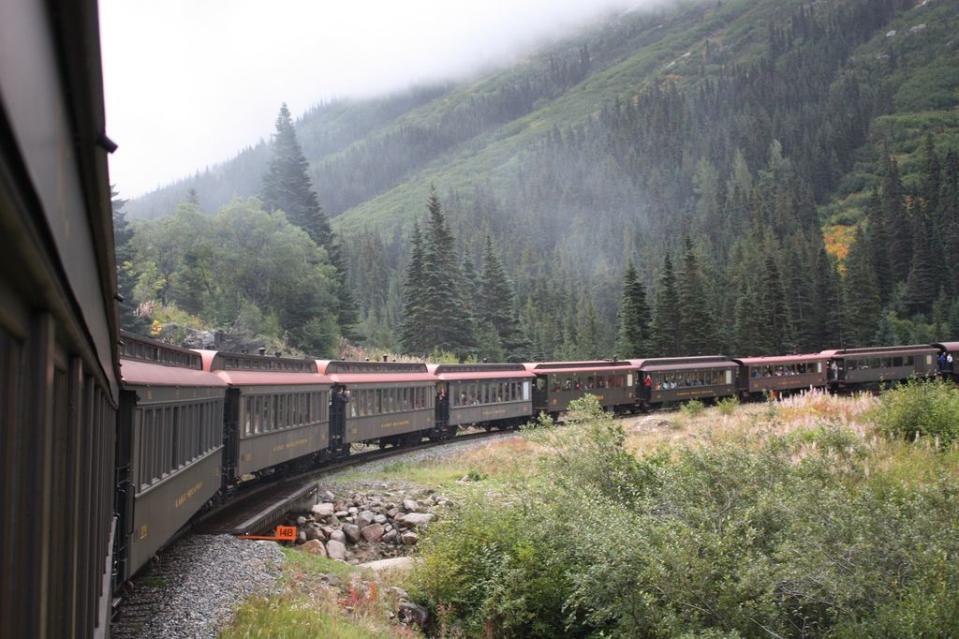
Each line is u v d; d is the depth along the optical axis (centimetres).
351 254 16412
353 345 7006
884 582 956
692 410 3766
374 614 1141
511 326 7462
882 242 12456
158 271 5375
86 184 246
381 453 3080
